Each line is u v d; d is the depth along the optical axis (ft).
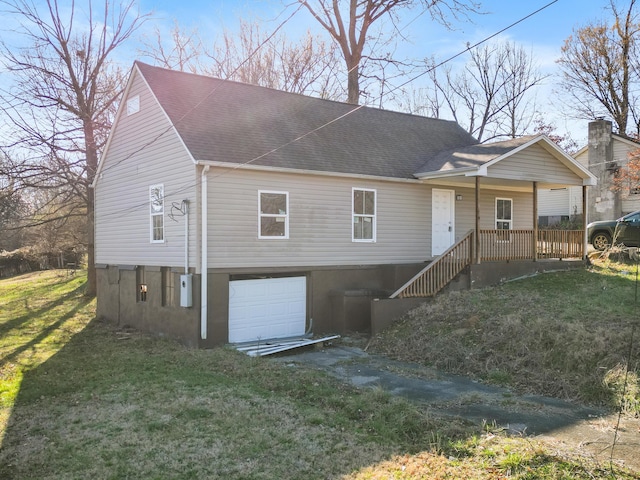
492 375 28.43
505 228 59.11
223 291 39.34
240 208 40.16
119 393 25.77
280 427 20.36
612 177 80.23
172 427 20.56
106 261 54.34
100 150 68.23
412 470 16.19
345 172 45.16
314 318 44.60
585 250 54.19
